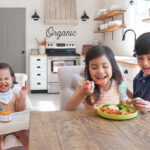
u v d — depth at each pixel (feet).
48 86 18.17
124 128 2.87
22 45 19.61
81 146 2.35
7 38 19.40
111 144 2.39
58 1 19.39
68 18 19.11
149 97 4.52
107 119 3.24
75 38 20.21
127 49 15.81
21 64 19.76
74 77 5.74
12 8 19.21
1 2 19.08
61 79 5.72
